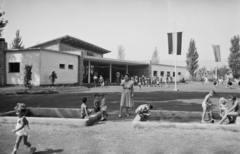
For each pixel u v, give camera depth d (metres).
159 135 5.01
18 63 19.16
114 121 6.73
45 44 27.48
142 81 32.41
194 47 51.84
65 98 12.86
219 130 5.41
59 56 20.86
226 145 4.30
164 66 41.31
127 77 7.57
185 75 49.06
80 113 7.35
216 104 10.80
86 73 31.64
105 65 36.50
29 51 18.55
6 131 5.29
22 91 15.29
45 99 12.29
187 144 4.36
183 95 15.52
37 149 4.08
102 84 26.02
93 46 32.91
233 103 6.20
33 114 7.57
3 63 19.19
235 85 32.97
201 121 6.62
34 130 5.40
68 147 4.20
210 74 51.88
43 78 18.59
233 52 45.91
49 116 7.54
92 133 5.19
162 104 10.57
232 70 46.41
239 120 6.04
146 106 6.64
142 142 4.50
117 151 3.98
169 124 5.64
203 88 25.11
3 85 18.94
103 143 4.43
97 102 7.67
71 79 23.03
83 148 4.14
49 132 5.24
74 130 5.46
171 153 3.88
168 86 29.58
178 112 7.30
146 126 5.71
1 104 10.21
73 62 23.44
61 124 5.97
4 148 4.13
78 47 31.22
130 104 7.52
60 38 26.06
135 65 39.41
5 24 17.64
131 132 5.28
